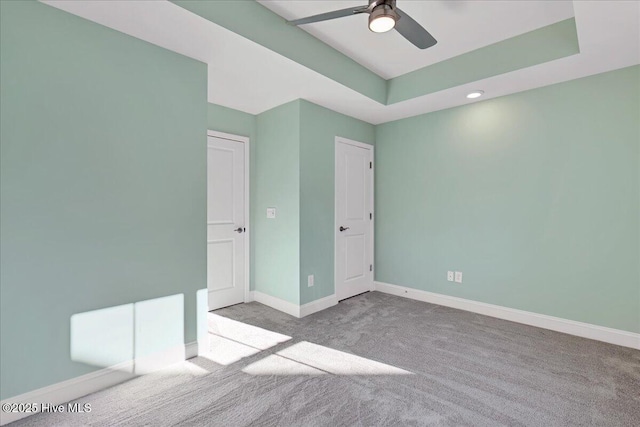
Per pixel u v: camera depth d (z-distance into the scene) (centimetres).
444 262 357
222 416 164
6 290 156
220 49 218
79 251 179
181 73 224
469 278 338
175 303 221
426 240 372
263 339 263
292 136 327
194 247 231
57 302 172
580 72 258
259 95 310
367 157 409
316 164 339
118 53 194
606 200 259
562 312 280
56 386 171
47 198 168
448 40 260
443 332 278
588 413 167
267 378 202
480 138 328
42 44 166
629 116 249
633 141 247
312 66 253
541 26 241
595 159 264
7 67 156
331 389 189
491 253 322
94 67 184
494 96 315
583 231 270
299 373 208
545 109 288
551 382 197
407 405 174
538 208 293
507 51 258
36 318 165
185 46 214
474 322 303
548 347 247
